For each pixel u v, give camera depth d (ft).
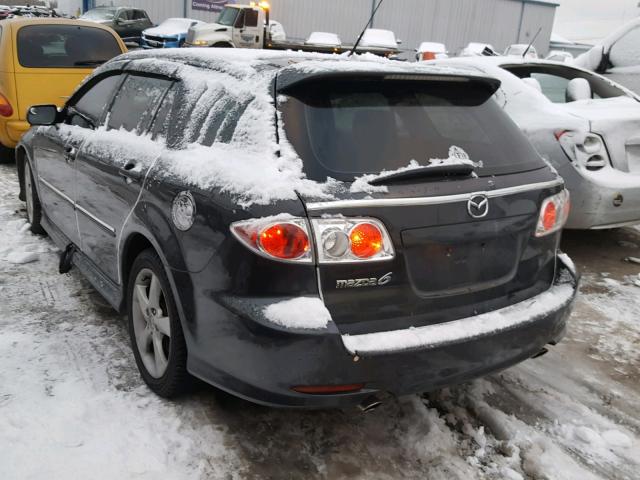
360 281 7.09
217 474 7.73
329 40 75.00
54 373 9.67
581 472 8.23
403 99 8.27
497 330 7.75
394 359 7.08
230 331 7.26
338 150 7.42
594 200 14.79
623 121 15.24
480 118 8.86
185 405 9.05
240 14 66.18
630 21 25.46
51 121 13.46
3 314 11.64
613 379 10.73
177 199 8.13
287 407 7.16
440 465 8.19
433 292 7.59
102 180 10.56
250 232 6.98
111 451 7.93
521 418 9.37
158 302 9.05
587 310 13.60
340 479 7.82
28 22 23.53
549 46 133.39
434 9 114.21
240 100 8.18
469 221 7.70
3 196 20.13
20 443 7.93
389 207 7.14
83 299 12.53
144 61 11.26
